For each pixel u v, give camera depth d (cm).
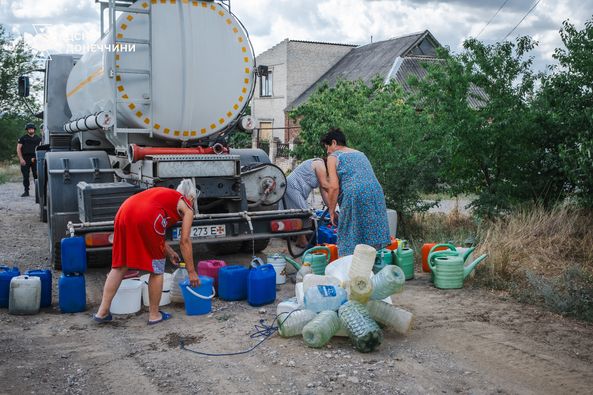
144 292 609
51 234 782
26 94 1223
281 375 426
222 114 784
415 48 3219
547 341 495
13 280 577
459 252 708
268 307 601
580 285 632
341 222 589
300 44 3612
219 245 872
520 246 764
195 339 507
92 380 423
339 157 596
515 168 938
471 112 945
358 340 463
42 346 492
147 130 748
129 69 730
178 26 749
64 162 796
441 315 566
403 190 928
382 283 505
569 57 897
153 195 548
